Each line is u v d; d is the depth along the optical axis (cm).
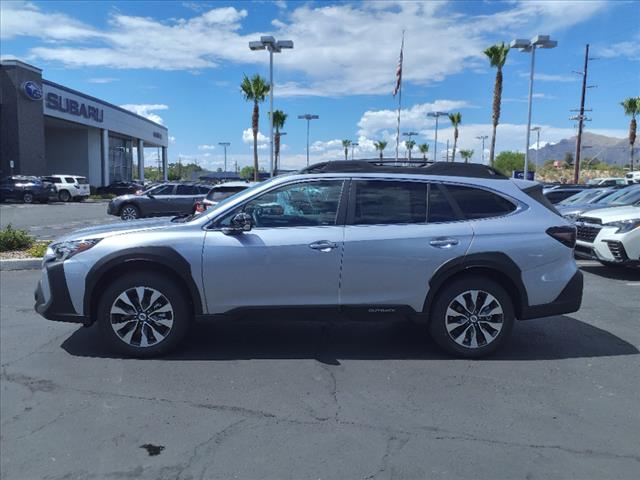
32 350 519
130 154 6600
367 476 309
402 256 482
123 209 2022
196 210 1398
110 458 329
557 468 318
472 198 505
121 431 362
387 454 332
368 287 486
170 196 2038
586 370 473
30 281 859
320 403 404
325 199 498
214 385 437
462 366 481
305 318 492
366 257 481
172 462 324
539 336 572
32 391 425
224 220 495
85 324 493
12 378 451
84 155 5259
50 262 498
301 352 516
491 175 524
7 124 3900
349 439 351
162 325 494
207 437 354
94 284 484
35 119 4078
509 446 342
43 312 495
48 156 5234
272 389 429
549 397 416
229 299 488
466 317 495
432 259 482
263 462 323
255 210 497
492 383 443
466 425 370
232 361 491
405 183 502
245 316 491
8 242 1117
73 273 484
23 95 3944
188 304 496
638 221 868
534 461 325
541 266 492
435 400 409
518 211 504
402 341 551
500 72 3672
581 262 1098
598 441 349
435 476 309
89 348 524
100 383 440
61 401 407
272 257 480
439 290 494
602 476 310
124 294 488
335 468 317
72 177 4025
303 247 480
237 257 480
